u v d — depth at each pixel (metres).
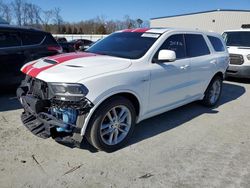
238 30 11.09
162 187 3.25
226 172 3.61
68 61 4.08
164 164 3.74
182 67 5.04
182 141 4.49
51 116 3.67
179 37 5.22
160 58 4.41
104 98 3.65
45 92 3.76
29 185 3.16
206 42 6.07
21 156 3.76
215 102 6.59
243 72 9.62
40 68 3.97
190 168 3.67
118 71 3.87
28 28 7.07
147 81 4.27
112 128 3.95
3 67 6.51
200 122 5.43
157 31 4.96
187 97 5.50
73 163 3.65
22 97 4.14
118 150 4.06
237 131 5.05
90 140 3.77
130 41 4.85
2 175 3.32
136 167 3.63
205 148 4.28
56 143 4.17
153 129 4.93
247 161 3.92
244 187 3.31
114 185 3.24
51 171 3.45
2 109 5.71
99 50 4.90
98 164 3.66
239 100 7.38
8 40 6.61
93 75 3.61
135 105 4.29
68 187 3.16
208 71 5.93
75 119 3.58
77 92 3.46
